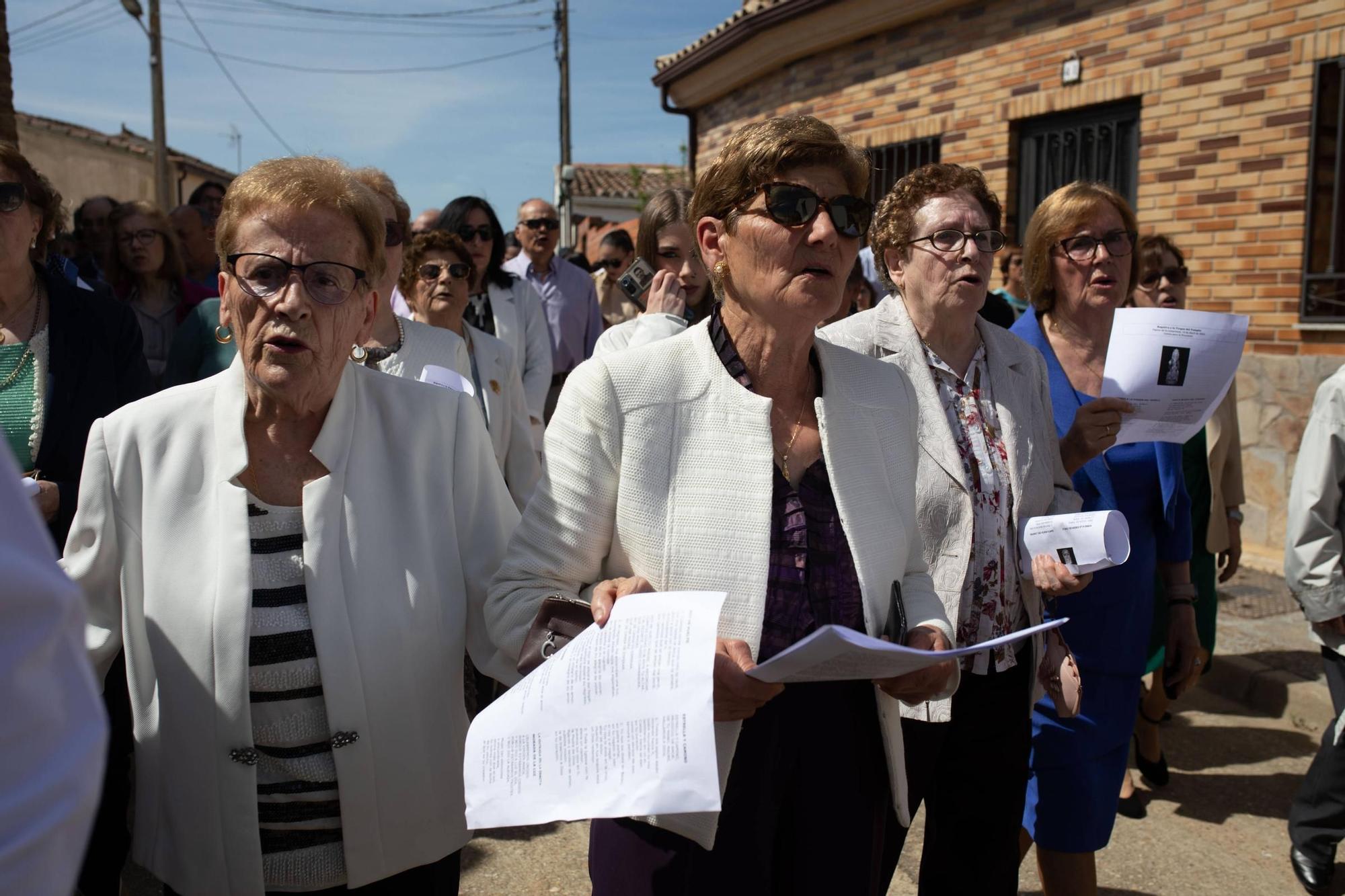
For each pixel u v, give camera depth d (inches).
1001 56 305.9
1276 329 249.1
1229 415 169.3
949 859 101.9
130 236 185.9
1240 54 248.4
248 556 69.4
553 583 70.0
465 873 133.6
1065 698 97.2
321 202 70.0
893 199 105.7
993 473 100.3
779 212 66.1
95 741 32.0
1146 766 165.6
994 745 99.6
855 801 72.1
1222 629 218.7
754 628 66.6
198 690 69.2
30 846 29.2
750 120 427.2
